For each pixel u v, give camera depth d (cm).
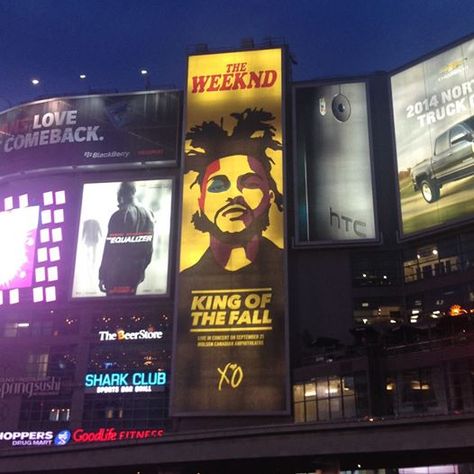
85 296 10000
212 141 10069
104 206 10462
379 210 9606
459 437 4769
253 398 8512
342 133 9862
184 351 8956
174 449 6041
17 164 11088
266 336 8850
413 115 9550
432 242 9138
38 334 10300
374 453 5234
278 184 9644
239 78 10350
